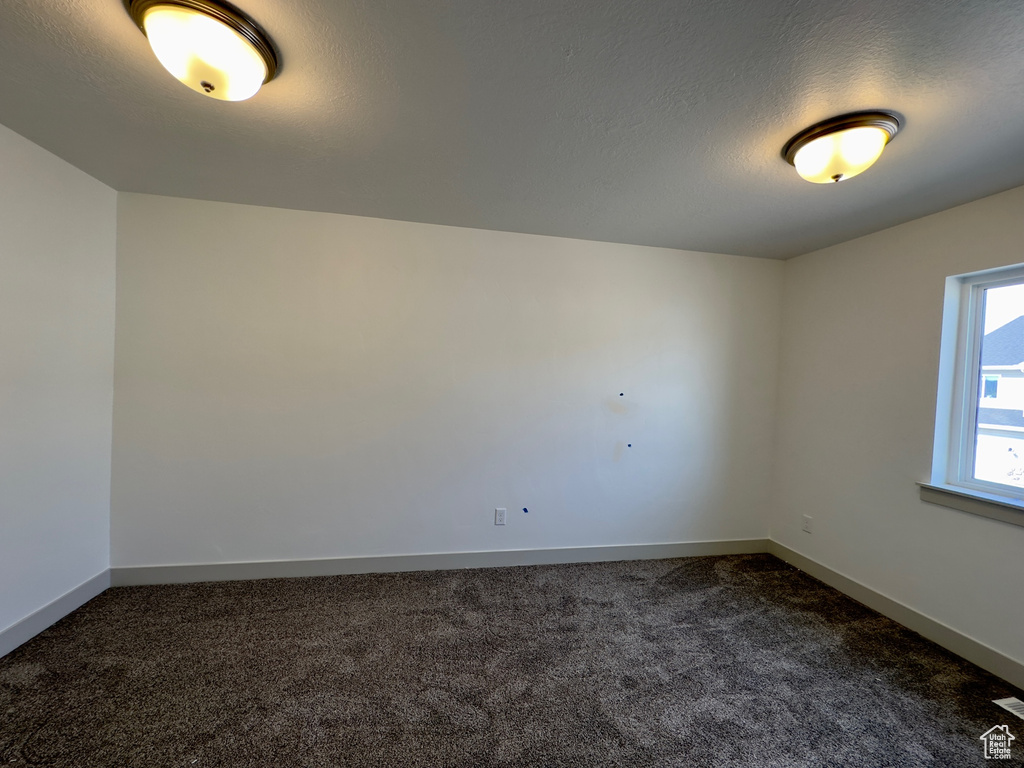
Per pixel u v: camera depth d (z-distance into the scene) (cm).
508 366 274
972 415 207
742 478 307
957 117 137
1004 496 192
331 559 255
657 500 298
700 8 102
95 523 220
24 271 178
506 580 257
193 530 239
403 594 236
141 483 233
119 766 129
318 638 194
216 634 194
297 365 248
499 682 170
